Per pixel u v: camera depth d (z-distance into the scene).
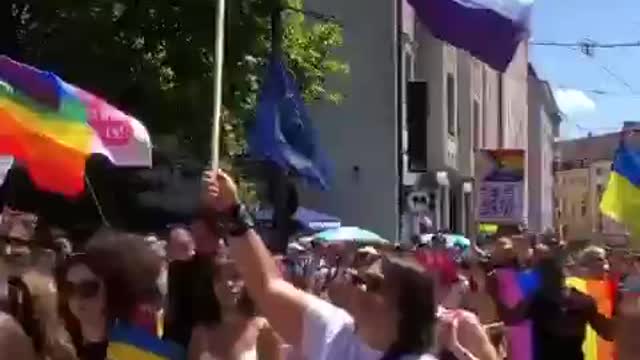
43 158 7.92
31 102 7.85
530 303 8.76
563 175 89.88
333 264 14.25
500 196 22.00
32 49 15.92
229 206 4.15
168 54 15.81
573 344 8.67
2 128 7.80
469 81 37.91
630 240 12.88
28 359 4.27
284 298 4.09
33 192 14.59
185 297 5.44
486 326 8.86
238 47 16.28
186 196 16.02
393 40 28.30
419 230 26.61
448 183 36.97
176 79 15.88
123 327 4.68
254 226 4.20
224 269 5.40
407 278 3.96
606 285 10.38
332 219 22.75
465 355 6.21
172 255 5.47
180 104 15.76
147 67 15.51
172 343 5.32
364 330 4.03
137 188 16.14
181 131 15.95
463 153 37.81
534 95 68.06
